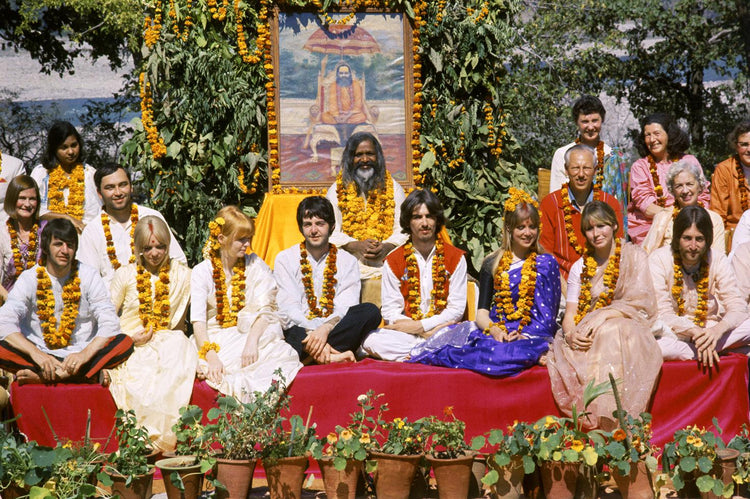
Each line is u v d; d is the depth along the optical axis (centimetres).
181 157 682
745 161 626
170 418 458
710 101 1525
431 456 430
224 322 509
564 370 472
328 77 695
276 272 546
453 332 516
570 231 564
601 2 1460
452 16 707
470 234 721
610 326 473
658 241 569
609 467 421
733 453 423
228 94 679
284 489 424
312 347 508
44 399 465
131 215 569
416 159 700
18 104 1689
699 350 483
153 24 682
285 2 686
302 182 694
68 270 489
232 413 447
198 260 695
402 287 540
